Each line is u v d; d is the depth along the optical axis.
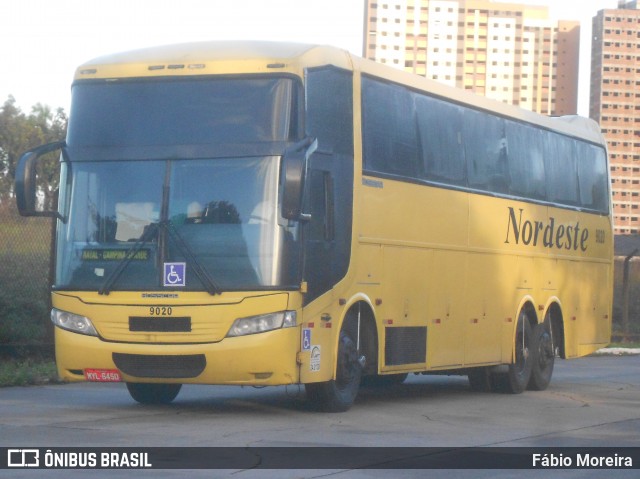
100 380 13.27
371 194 14.66
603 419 14.87
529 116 20.03
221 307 12.80
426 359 16.16
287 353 12.85
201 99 13.30
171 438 11.41
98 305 13.17
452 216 17.00
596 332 22.89
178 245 12.99
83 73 13.81
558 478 9.99
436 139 16.59
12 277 20.45
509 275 18.97
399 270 15.40
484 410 15.75
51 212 13.52
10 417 13.14
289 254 12.92
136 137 13.38
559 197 21.16
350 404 14.39
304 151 12.72
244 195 12.96
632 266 42.34
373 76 14.88
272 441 11.41
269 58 13.29
